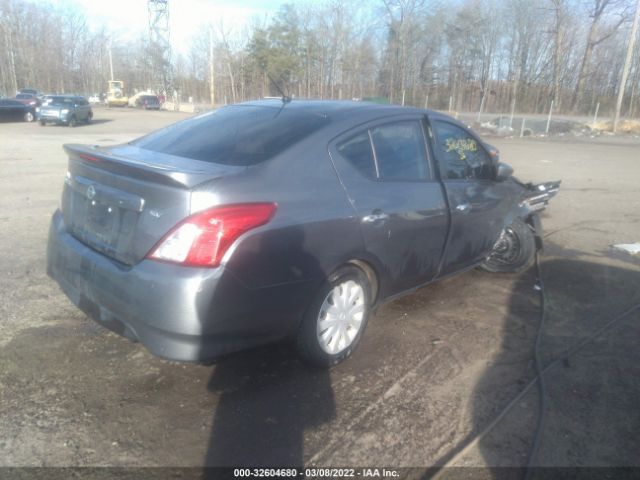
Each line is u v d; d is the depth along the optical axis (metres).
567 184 11.66
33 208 7.57
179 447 2.65
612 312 4.52
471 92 52.59
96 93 80.12
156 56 69.19
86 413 2.88
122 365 3.36
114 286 2.83
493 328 4.16
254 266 2.78
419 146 3.98
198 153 3.30
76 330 3.79
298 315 3.09
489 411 3.04
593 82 49.56
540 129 32.53
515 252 5.26
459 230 4.25
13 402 2.94
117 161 2.90
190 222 2.64
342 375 3.38
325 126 3.38
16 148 15.59
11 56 69.94
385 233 3.49
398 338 3.93
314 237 3.03
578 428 2.90
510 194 5.03
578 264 5.85
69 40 79.50
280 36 51.34
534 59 50.75
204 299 2.62
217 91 59.22
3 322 3.87
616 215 8.51
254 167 2.96
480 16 49.38
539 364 3.57
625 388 3.31
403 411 3.02
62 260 3.28
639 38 46.19
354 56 50.50
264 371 3.38
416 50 49.94
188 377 3.26
